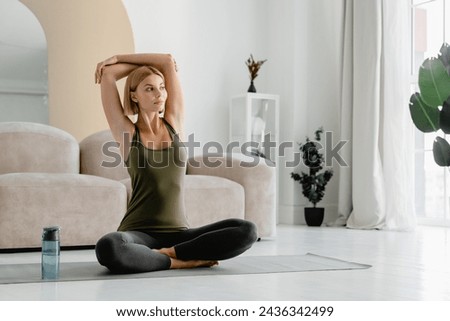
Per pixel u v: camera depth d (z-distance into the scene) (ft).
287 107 22.74
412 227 19.49
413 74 21.33
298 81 22.56
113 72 10.17
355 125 20.83
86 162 16.06
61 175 14.28
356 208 20.59
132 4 21.67
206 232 10.17
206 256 10.05
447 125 18.58
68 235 13.87
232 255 10.08
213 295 8.00
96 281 9.11
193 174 16.51
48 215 13.73
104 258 9.37
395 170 19.99
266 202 16.11
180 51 22.49
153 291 8.27
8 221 13.47
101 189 14.20
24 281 9.03
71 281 9.12
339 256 12.57
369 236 17.39
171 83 10.37
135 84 10.00
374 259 12.08
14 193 13.52
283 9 23.09
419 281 9.32
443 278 9.64
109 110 10.03
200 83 22.84
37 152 15.35
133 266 9.54
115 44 21.35
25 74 20.31
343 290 8.46
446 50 18.86
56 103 20.62
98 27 21.15
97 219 14.11
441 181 20.33
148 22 21.94
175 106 10.33
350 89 21.31
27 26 20.36
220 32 23.17
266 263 11.15
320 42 22.90
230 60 23.31
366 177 20.38
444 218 20.21
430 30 20.83
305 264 11.05
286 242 15.56
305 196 21.85
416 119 19.25
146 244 9.78
